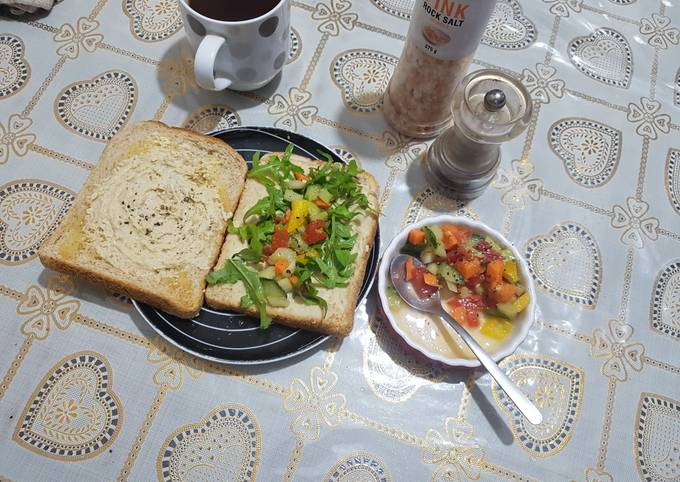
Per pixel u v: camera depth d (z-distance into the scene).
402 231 0.40
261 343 0.37
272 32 0.39
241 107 0.46
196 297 0.37
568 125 0.48
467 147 0.41
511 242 0.44
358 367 0.39
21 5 0.46
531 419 0.36
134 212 0.39
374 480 0.37
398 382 0.39
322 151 0.43
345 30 0.50
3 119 0.44
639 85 0.50
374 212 0.41
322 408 0.38
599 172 0.47
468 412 0.39
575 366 0.40
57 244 0.38
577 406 0.39
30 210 0.41
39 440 0.36
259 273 0.38
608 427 0.39
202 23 0.37
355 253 0.39
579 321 0.42
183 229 0.39
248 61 0.41
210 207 0.39
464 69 0.41
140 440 0.36
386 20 0.51
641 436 0.39
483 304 0.40
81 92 0.46
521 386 0.40
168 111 0.46
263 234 0.38
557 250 0.44
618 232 0.45
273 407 0.38
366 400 0.38
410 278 0.39
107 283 0.38
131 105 0.45
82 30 0.48
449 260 0.40
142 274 0.37
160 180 0.40
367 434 0.38
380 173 0.45
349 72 0.48
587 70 0.50
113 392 0.37
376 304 0.41
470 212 0.45
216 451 0.36
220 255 0.39
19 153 0.43
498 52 0.50
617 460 0.38
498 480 0.37
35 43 0.47
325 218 0.39
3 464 0.35
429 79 0.41
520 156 0.47
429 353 0.37
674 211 0.46
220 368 0.38
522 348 0.41
